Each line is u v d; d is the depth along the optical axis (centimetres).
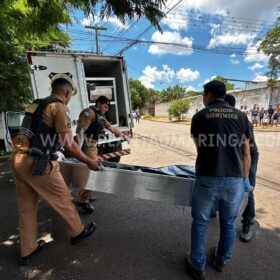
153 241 309
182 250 291
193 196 241
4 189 495
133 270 258
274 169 620
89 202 409
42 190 264
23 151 254
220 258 251
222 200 233
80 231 296
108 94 634
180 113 2895
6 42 731
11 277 251
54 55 555
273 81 1962
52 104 254
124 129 645
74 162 329
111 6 385
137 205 408
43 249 294
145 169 331
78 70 580
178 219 363
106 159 614
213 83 234
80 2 416
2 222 362
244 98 2250
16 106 788
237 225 339
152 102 5759
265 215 371
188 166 345
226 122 222
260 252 285
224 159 223
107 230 334
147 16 393
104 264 268
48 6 492
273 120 1655
